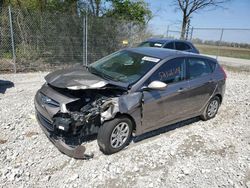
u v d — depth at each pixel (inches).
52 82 135.1
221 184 119.5
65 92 132.3
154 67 148.5
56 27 403.5
